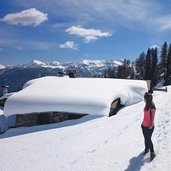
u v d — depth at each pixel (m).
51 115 24.25
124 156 9.82
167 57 93.69
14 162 11.15
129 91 29.78
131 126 15.10
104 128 15.69
